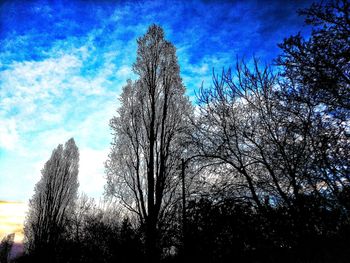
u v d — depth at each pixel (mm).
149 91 14258
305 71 6984
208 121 10969
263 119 9570
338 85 6477
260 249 5645
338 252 5008
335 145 6891
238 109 10633
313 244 5246
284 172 8102
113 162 14633
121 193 14148
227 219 5938
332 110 7012
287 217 5512
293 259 5355
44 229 20906
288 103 8227
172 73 14648
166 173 12344
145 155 13234
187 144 11695
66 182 25062
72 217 21109
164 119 13375
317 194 6328
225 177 10633
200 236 6137
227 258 5848
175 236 7125
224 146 10219
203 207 6316
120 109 14844
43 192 24594
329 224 5285
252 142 9477
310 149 7953
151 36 15602
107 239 11266
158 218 10375
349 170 6660
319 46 6250
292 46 6816
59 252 14922
